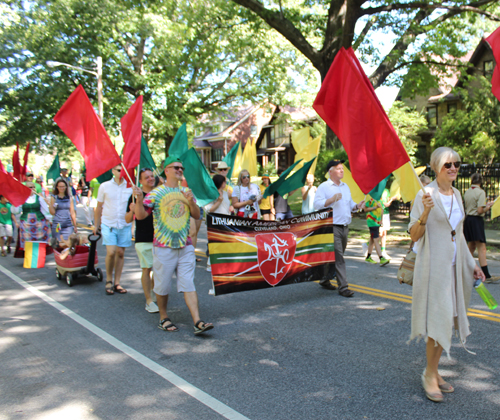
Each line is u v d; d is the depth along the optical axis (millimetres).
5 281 7957
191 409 3443
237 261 6016
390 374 3951
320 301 6309
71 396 3697
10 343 4934
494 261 9086
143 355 4523
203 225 16000
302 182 8820
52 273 8602
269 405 3471
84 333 5211
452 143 23562
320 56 18078
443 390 3613
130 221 5926
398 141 3627
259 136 49219
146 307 6105
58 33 24094
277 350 4570
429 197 3307
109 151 5828
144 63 26266
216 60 26109
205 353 4543
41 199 9219
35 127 25156
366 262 9219
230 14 20328
